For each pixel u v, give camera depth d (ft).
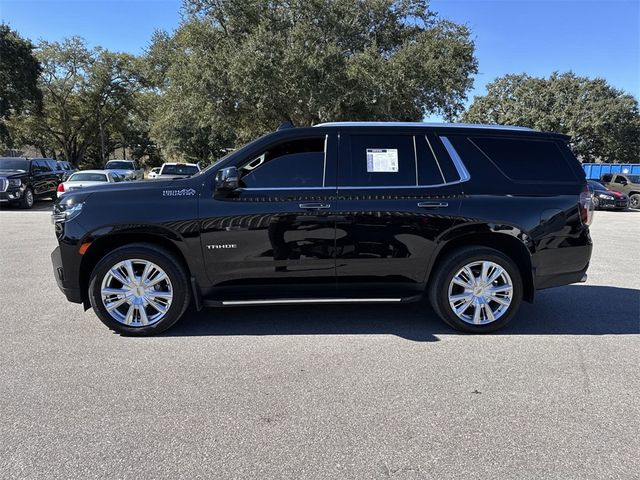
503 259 15.21
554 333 15.64
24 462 8.69
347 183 14.96
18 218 48.03
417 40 76.59
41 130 163.84
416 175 15.20
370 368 12.77
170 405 10.76
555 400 11.12
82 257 14.58
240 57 64.90
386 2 77.66
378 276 15.26
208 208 14.53
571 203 15.49
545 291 21.21
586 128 155.12
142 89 161.99
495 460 8.88
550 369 12.80
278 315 17.19
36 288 20.65
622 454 9.09
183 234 14.46
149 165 219.82
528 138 15.78
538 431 9.85
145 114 167.53
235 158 14.92
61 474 8.37
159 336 14.99
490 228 15.11
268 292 15.24
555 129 160.25
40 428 9.80
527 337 15.25
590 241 15.75
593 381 12.10
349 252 14.94
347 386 11.73
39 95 120.37
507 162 15.56
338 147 15.10
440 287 15.31
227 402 10.91
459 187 15.16
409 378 12.19
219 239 14.58
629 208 81.51
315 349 14.06
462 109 77.46
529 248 15.30
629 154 167.02
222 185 13.94
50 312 17.31
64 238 14.48
